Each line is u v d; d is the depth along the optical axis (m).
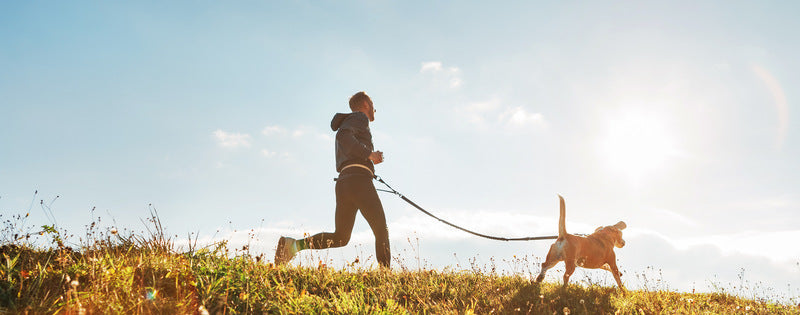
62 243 4.06
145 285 3.41
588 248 5.59
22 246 4.12
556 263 5.49
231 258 4.52
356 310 3.60
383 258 5.18
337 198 5.44
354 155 5.32
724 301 6.21
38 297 2.93
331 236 5.39
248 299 3.54
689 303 5.34
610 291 5.58
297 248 5.29
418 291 4.69
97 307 2.82
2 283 3.02
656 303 5.21
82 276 3.35
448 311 4.05
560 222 5.54
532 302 4.64
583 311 4.54
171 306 3.06
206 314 2.70
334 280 4.61
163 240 4.41
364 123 5.38
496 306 4.43
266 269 4.44
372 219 5.23
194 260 4.31
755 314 5.39
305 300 3.67
